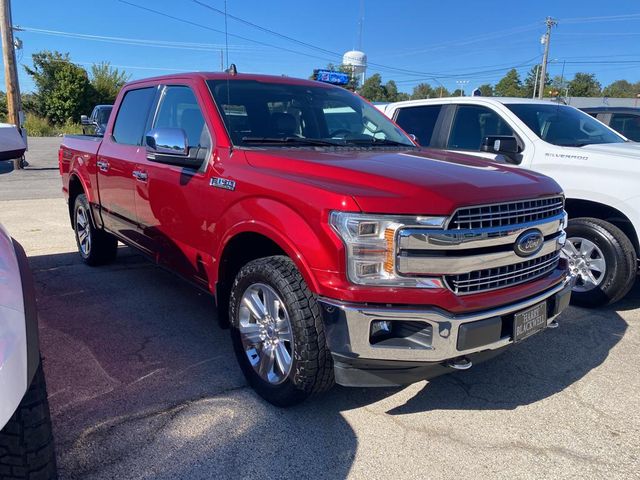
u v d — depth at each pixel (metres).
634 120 9.01
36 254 6.66
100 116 16.58
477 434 3.02
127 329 4.36
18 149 2.61
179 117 4.14
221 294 3.60
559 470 2.73
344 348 2.70
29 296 2.04
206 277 3.75
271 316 3.12
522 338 2.98
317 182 2.87
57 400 3.24
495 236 2.80
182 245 3.96
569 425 3.14
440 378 3.68
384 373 2.77
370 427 3.05
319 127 4.21
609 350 4.17
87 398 3.27
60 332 4.28
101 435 2.89
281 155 3.31
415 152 3.89
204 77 4.05
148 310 4.79
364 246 2.62
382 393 3.44
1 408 1.63
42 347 3.99
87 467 2.63
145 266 6.18
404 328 2.74
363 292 2.63
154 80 4.67
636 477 2.68
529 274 3.10
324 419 3.12
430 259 2.64
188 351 3.97
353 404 3.29
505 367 3.87
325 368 2.89
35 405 1.99
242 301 3.32
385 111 7.01
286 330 3.04
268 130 3.82
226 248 3.42
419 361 2.69
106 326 4.41
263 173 3.16
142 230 4.58
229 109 3.80
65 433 2.90
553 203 3.24
